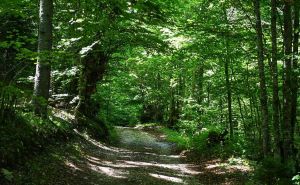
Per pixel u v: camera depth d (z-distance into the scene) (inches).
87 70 886.4
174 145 1095.6
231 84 775.7
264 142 536.4
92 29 644.1
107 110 1772.9
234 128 1055.6
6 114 406.0
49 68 530.6
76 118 841.5
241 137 788.0
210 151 753.6
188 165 687.7
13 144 372.5
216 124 1083.9
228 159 650.8
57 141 549.3
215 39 695.1
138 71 1915.6
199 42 713.6
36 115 526.3
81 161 523.8
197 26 649.6
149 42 785.6
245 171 548.7
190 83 1379.2
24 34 617.0
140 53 1221.7
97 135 916.0
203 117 1029.2
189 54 794.8
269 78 679.1
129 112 2324.1
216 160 682.8
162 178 517.3
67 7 672.4
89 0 609.0
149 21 640.4
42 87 523.8
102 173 492.1
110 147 849.5
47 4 518.6
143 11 613.9
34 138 449.4
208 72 980.6
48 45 517.7
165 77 1913.1
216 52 731.4
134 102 2310.5
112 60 1147.3
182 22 676.1
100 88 1515.7
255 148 692.7
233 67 815.7
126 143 1101.1
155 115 2180.1
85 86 888.9
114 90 1836.9
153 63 1370.6
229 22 671.1
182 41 756.0
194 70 1117.7
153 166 621.0
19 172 347.3
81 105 958.4
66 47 709.3
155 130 1770.4
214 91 839.1
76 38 675.4
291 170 446.3
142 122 2261.3
